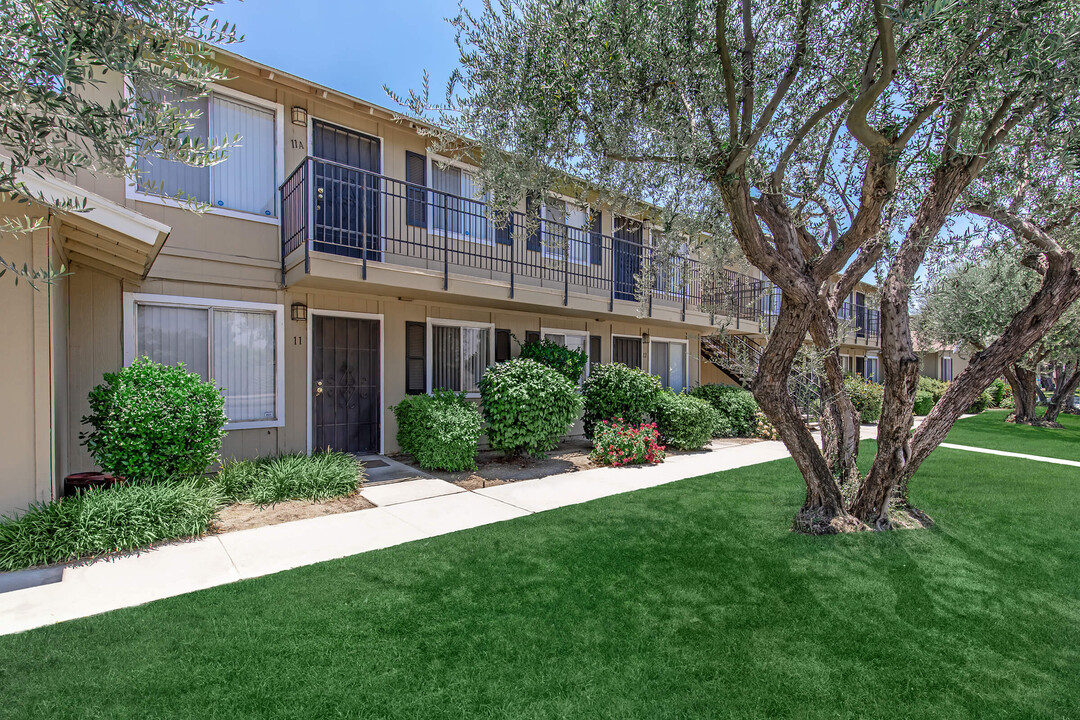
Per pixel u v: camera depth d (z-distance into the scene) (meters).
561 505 5.73
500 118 4.23
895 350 4.72
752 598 3.46
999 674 2.65
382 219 7.73
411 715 2.24
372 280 7.11
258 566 3.89
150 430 5.02
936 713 2.34
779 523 5.06
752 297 13.54
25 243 4.29
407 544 4.39
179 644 2.77
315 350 7.79
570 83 3.93
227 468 6.05
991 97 3.88
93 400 5.07
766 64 4.41
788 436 4.82
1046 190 4.92
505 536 4.61
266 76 7.01
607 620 3.12
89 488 4.92
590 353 11.76
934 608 3.37
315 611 3.16
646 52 3.86
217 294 6.89
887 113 4.55
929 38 3.64
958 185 4.28
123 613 3.11
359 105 7.77
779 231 4.51
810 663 2.72
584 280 11.43
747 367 5.01
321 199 7.64
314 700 2.32
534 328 10.64
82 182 5.79
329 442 7.95
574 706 2.32
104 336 6.13
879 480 4.94
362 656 2.68
